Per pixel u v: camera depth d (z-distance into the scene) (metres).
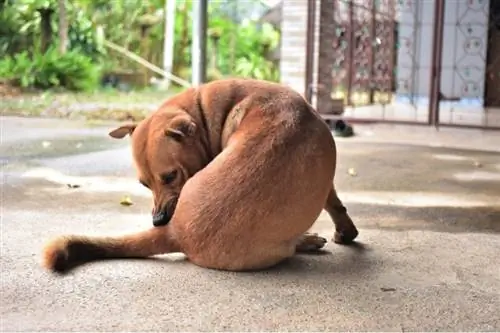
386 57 5.90
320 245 1.56
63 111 4.88
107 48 8.03
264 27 8.71
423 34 6.21
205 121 1.45
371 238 1.70
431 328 1.12
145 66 7.84
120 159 2.91
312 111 1.47
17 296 1.22
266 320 1.14
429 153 3.36
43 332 1.07
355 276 1.38
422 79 6.29
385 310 1.20
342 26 5.21
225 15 9.38
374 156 3.21
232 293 1.26
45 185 2.30
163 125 1.41
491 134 4.28
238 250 1.35
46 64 6.45
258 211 1.33
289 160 1.34
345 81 5.70
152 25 8.24
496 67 6.16
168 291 1.26
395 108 5.84
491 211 2.06
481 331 1.12
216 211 1.35
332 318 1.15
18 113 4.69
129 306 1.19
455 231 1.80
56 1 7.30
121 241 1.44
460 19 5.72
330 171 1.43
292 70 4.79
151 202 2.08
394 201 2.19
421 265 1.48
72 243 1.39
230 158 1.36
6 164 2.69
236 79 1.51
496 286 1.34
